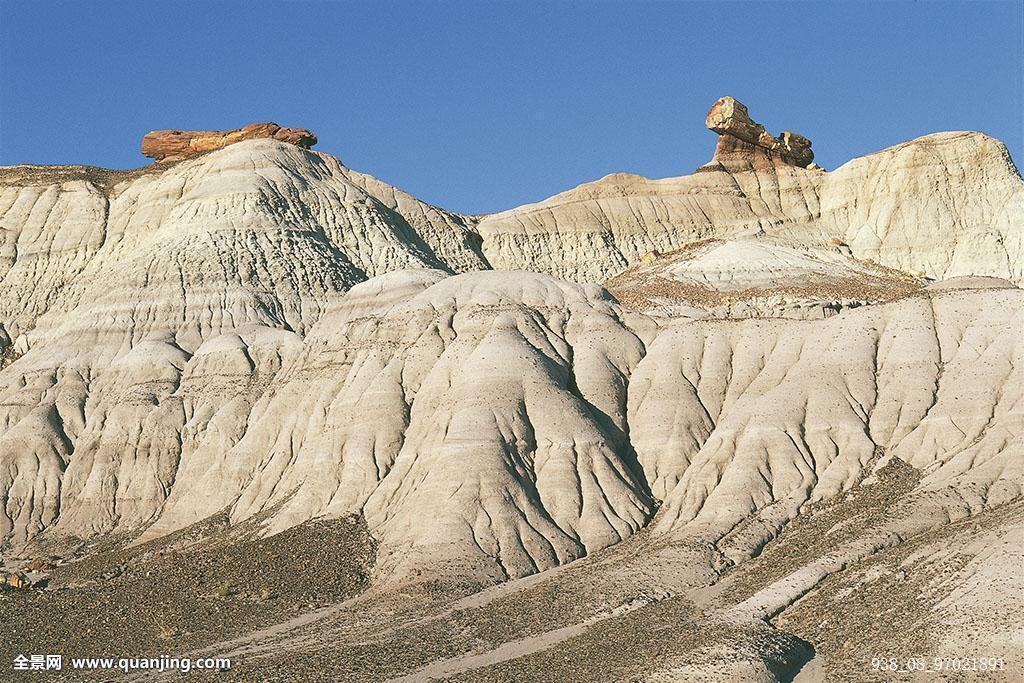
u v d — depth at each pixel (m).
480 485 162.25
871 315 184.38
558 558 156.12
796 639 123.50
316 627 143.00
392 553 158.00
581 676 120.12
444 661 128.75
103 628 149.75
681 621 130.88
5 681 135.00
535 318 191.62
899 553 134.50
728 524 154.38
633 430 178.62
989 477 151.12
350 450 180.25
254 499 189.62
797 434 168.38
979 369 170.88
